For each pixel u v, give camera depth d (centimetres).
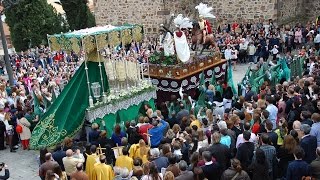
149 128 1191
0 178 1059
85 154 1102
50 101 1595
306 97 1235
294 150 866
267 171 855
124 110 1496
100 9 3148
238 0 2923
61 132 1353
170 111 1438
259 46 2508
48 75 2108
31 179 1241
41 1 3431
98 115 1404
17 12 3356
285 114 1230
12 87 1733
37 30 3409
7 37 4044
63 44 1435
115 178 937
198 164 893
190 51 2044
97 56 1487
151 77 1859
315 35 2577
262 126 1059
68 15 3581
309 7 3012
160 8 2909
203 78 1788
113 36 1479
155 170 847
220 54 2047
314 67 1777
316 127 988
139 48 2280
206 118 1204
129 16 3047
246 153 909
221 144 941
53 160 1008
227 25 2997
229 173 812
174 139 1029
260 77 1689
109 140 1146
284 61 1827
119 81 1564
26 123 1425
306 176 829
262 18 2866
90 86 1462
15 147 1461
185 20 1833
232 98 1561
